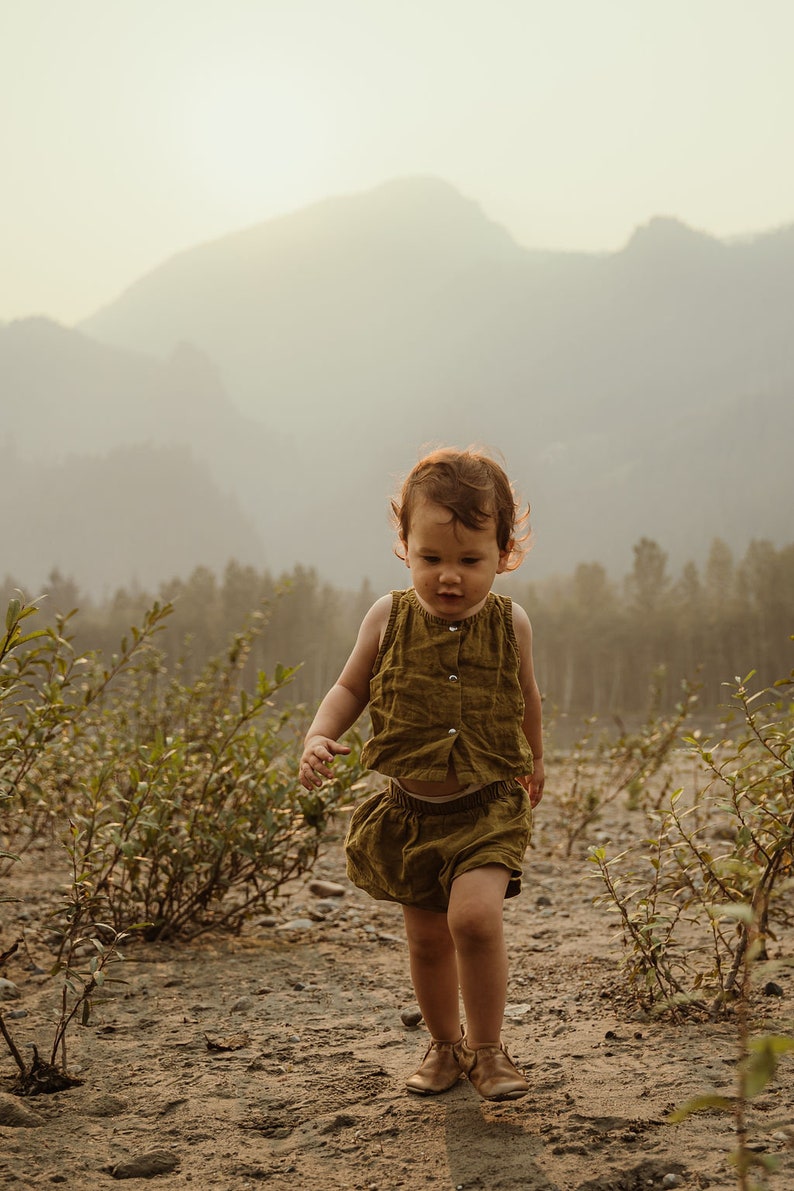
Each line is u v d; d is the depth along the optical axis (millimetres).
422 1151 2305
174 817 4758
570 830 7293
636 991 3412
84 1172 2256
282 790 4680
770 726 3373
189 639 8836
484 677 2652
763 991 3328
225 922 4793
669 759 7836
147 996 3758
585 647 94375
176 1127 2510
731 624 93000
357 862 2758
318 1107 2613
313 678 76625
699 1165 2107
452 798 2586
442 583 2604
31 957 4266
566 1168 2152
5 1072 2879
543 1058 2900
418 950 2682
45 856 6566
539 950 4387
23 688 4023
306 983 3941
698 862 3447
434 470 2639
